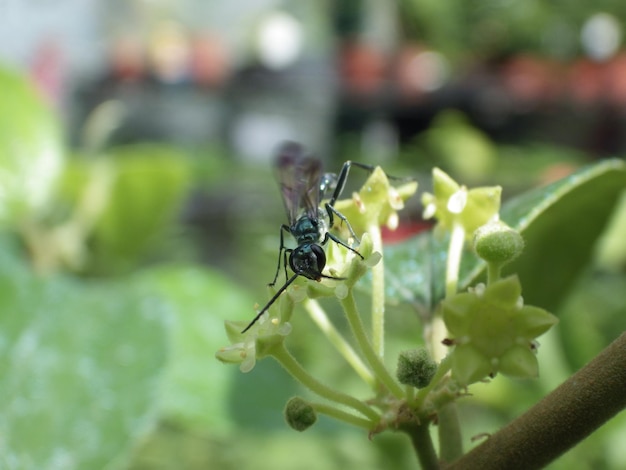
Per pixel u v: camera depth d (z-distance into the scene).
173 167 0.20
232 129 0.66
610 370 0.08
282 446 0.27
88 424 0.12
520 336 0.08
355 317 0.09
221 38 0.73
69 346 0.13
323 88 0.69
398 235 0.30
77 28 0.59
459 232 0.10
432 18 0.83
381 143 0.69
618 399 0.08
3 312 0.13
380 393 0.09
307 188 0.12
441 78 0.71
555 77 0.71
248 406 0.15
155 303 0.13
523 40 0.85
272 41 0.71
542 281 0.13
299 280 0.09
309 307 0.09
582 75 0.70
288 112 0.69
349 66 0.70
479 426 0.23
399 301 0.12
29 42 0.48
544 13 0.84
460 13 0.85
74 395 0.12
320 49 0.72
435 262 0.12
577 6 0.85
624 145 0.69
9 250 0.18
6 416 0.12
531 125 0.70
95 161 0.21
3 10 0.47
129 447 0.12
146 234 0.21
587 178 0.11
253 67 0.70
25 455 0.12
